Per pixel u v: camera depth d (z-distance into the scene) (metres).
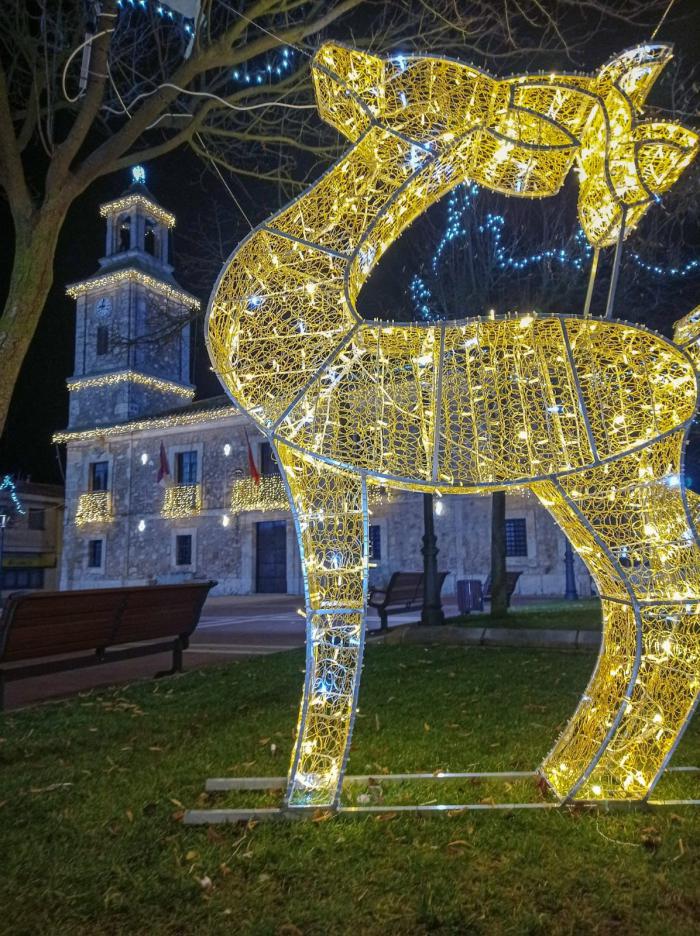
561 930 2.18
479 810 3.03
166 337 10.80
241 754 4.07
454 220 10.87
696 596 2.92
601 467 2.95
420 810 3.02
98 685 6.89
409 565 23.62
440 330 2.91
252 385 3.04
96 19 6.32
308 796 3.06
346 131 3.12
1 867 2.65
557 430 3.01
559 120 3.05
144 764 3.91
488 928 2.18
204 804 3.23
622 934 2.16
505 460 3.00
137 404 31.47
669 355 2.92
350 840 2.76
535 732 4.45
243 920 2.25
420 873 2.51
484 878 2.47
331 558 3.03
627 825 2.87
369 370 3.04
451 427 3.03
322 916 2.26
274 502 26.33
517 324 2.88
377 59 2.83
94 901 2.40
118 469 30.67
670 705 3.05
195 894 2.42
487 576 22.66
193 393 34.34
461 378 3.04
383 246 3.21
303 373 3.01
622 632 3.22
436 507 21.03
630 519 3.00
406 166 3.00
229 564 27.39
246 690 5.93
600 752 2.97
